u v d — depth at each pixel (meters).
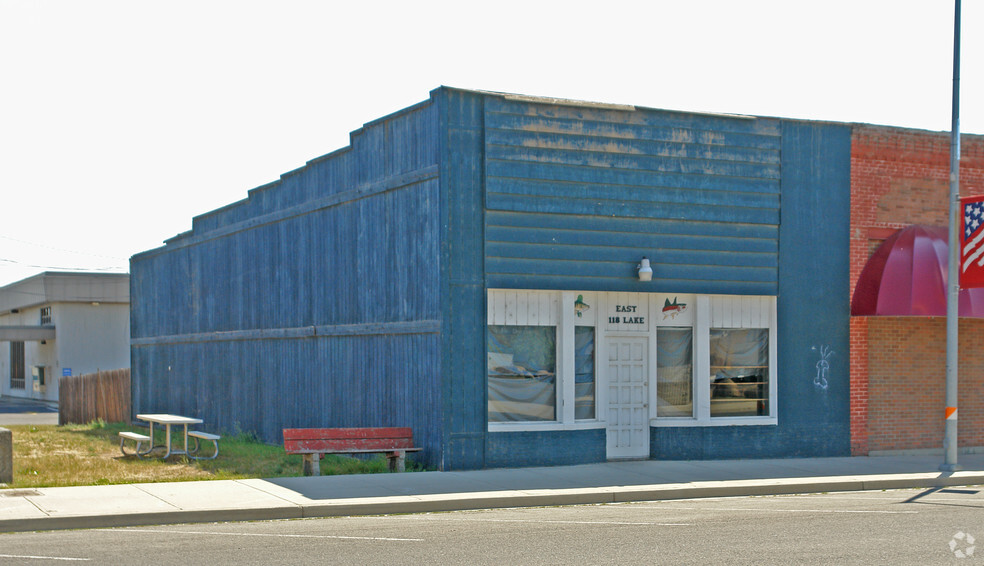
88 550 9.55
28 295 55.53
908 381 19.52
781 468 16.62
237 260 24.30
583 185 16.72
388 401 17.48
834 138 18.98
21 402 55.62
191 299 27.17
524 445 16.33
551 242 16.50
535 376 16.64
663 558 9.10
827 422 18.75
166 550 9.55
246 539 10.26
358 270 18.66
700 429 17.72
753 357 18.42
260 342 22.95
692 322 17.92
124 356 54.25
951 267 16.81
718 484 14.50
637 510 12.66
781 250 18.44
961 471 16.47
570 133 16.66
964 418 19.97
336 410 19.42
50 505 11.95
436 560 9.03
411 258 16.80
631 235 17.12
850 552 9.40
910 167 19.70
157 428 27.86
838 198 18.97
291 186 21.55
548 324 16.70
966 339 20.14
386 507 12.41
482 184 16.08
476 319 16.03
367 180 18.33
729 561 8.95
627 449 17.36
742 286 18.05
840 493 14.67
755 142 18.22
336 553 9.39
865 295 18.86
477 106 16.11
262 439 22.66
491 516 12.11
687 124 17.62
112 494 12.98
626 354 17.42
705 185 17.75
